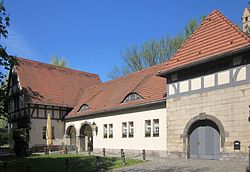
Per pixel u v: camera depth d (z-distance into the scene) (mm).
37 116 35062
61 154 28844
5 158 26062
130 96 28000
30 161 22984
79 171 17859
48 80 39375
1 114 16266
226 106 18688
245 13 24125
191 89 21016
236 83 18250
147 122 25500
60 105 36500
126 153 27172
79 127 34312
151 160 20922
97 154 28531
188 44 22750
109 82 36781
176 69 21484
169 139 22375
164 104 23812
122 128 28031
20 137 28938
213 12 22703
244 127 17625
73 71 43969
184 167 16656
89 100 35000
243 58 18016
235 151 17922
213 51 19859
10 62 15133
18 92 36781
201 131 20453
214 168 15586
